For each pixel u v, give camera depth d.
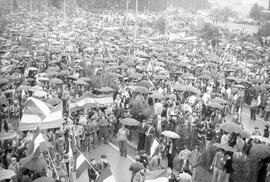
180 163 18.77
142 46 55.22
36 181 13.49
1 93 25.20
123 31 74.31
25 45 49.00
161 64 39.50
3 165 17.06
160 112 24.23
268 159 16.67
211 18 132.12
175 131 20.94
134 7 136.00
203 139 20.47
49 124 17.45
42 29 67.62
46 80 28.97
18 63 35.81
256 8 131.12
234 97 30.03
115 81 30.30
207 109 25.20
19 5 103.00
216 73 38.78
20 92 25.64
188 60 46.19
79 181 18.28
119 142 21.38
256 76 41.00
